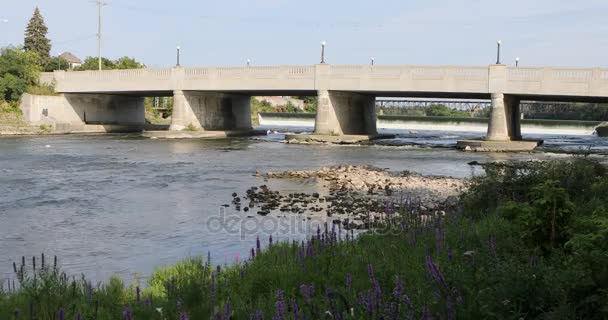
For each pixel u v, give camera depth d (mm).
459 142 54906
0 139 63125
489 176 15438
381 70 60844
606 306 5223
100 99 84812
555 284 5617
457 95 64562
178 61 71375
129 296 8070
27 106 74625
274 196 22641
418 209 14344
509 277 5871
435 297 5992
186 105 71812
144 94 84625
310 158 42938
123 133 80500
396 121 111188
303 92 71562
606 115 120188
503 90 55688
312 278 7910
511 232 9062
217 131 73312
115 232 15688
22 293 7797
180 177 30203
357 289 7070
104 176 30547
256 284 7906
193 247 13547
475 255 7711
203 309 6684
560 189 8047
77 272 11242
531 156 45656
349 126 68688
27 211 19453
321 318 5867
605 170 16016
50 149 49500
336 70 62781
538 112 127562
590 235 6434
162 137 69375
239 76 67688
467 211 13852
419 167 36688
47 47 124438
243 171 33344
